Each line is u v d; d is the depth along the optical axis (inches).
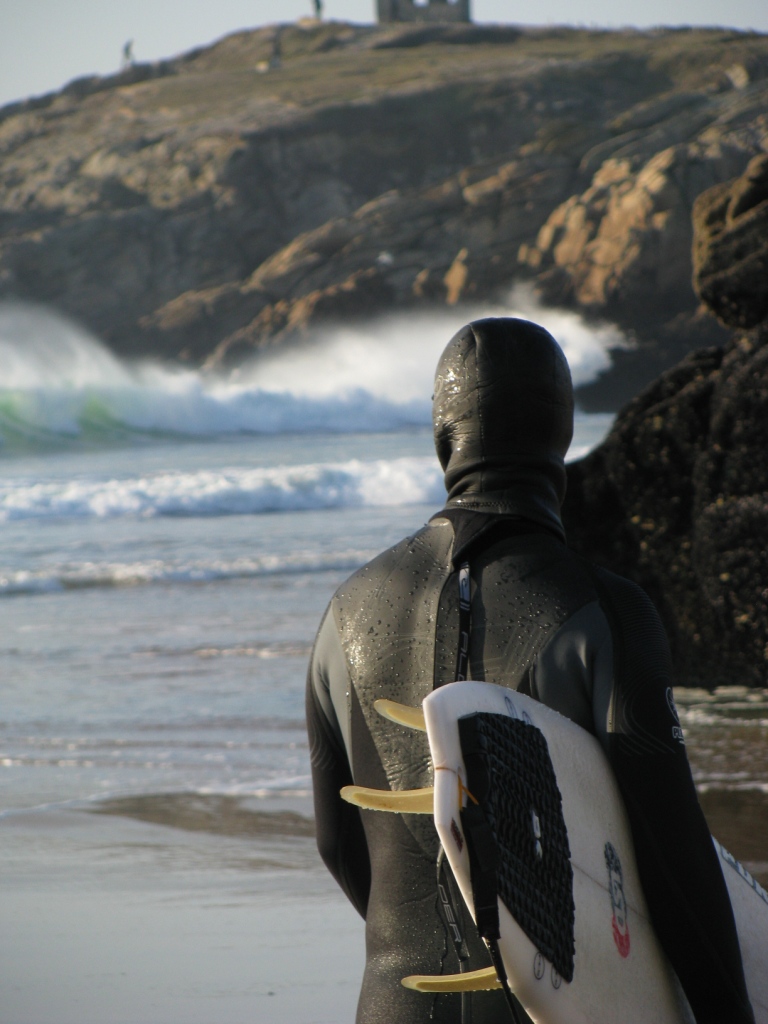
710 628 1062.4
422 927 208.2
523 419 224.4
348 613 229.0
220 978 506.3
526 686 203.5
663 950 196.2
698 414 1062.4
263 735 1010.7
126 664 1312.7
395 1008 203.8
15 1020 454.6
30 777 892.6
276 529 2632.9
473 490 225.9
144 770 909.2
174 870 681.6
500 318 232.5
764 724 954.1
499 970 167.0
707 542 1046.4
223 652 1368.1
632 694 197.8
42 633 1526.8
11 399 5797.2
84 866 685.3
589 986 177.9
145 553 2287.2
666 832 193.9
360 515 2883.9
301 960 530.6
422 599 219.3
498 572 214.7
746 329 1102.4
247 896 633.6
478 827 164.9
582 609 206.8
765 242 1072.8
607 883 186.7
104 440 5905.5
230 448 5497.1
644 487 1085.1
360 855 233.6
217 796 844.6
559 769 184.7
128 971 514.0
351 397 6968.5
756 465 1026.7
